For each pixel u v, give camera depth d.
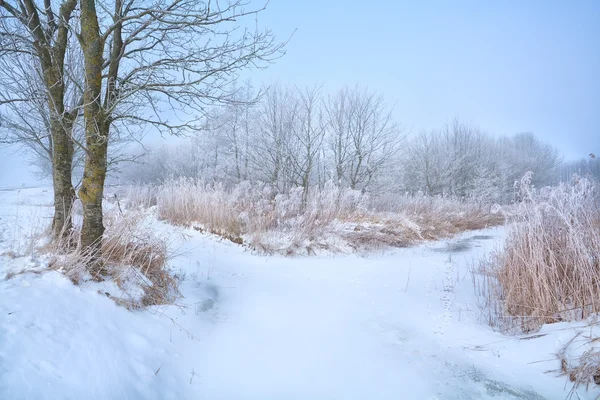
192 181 11.98
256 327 4.06
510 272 4.73
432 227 11.95
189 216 9.97
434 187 27.89
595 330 3.41
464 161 29.16
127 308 3.61
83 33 3.77
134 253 4.44
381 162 19.61
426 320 4.41
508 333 4.03
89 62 3.77
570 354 3.24
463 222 14.29
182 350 3.33
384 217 11.98
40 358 2.38
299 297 5.15
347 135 19.36
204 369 3.13
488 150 31.53
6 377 2.09
